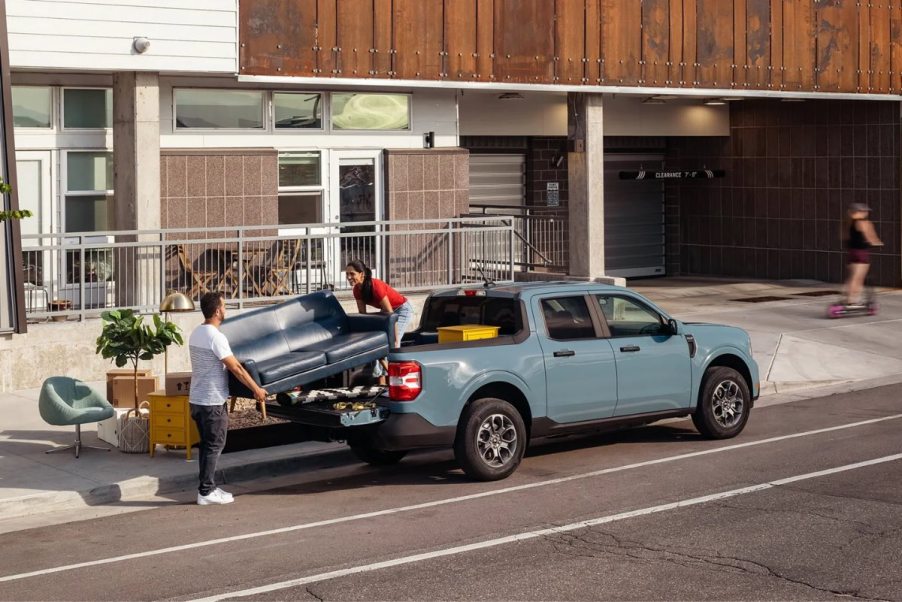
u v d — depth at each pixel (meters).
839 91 25.52
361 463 12.80
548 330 12.06
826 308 23.44
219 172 18.97
